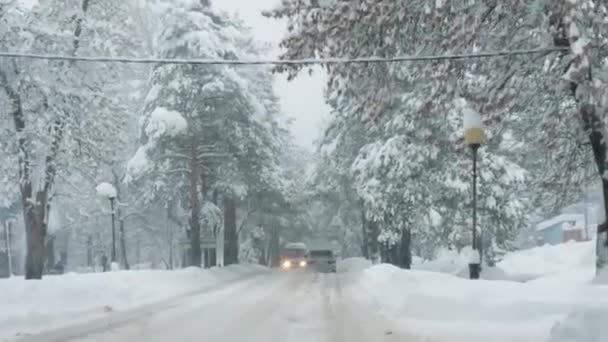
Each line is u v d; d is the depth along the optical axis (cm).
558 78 1281
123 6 2680
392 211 3070
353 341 1191
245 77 4384
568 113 1551
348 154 3950
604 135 1298
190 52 3672
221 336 1279
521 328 1179
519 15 1115
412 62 1188
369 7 981
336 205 5731
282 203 4994
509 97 1213
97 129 2464
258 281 3250
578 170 1948
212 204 4144
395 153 2980
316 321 1520
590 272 2017
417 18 1073
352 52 1070
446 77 1089
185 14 3678
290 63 1065
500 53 1069
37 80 2238
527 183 2902
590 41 878
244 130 3984
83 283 2098
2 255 5428
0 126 2280
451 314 1370
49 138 2291
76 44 2388
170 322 1520
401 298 1716
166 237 6053
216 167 4000
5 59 2227
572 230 6944
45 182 2355
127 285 2355
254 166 4228
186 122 3541
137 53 2619
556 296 1278
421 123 2798
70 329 1392
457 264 3073
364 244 5294
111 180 4584
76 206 5044
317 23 1033
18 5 2252
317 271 4472
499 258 3988
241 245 6178
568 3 840
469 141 1577
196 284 2880
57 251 6341
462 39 1009
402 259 3253
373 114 1139
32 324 1473
